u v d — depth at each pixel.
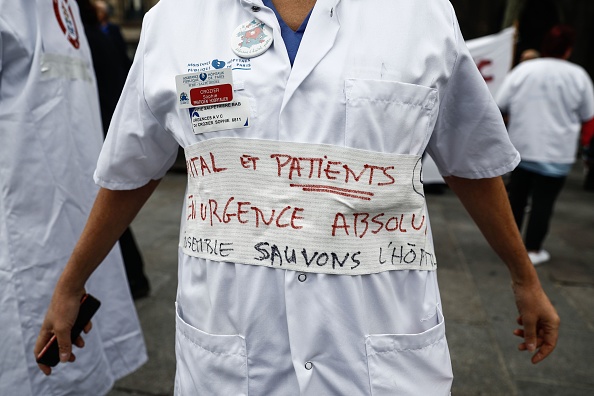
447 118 0.97
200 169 0.89
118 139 0.99
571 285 3.59
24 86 1.47
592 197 7.11
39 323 1.50
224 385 0.90
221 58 0.85
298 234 0.83
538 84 3.72
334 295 0.84
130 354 1.81
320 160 0.81
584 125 3.87
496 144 0.97
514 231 1.09
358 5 0.84
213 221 0.88
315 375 0.86
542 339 1.19
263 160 0.83
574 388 2.29
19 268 1.47
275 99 0.82
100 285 1.72
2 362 1.45
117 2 10.07
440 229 4.94
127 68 3.66
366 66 0.81
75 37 1.70
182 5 0.91
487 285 3.49
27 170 1.48
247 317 0.86
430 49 0.83
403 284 0.89
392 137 0.82
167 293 3.20
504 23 7.95
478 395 2.23
